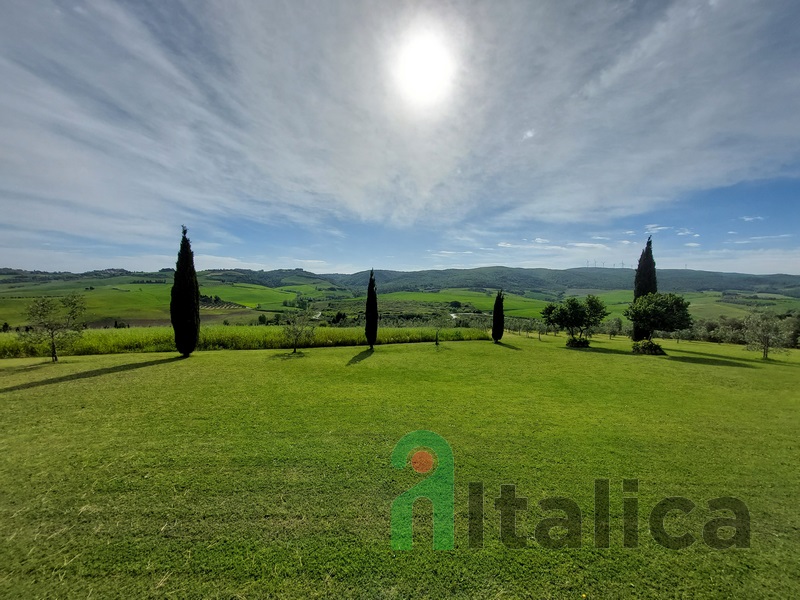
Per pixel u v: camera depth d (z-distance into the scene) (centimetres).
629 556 323
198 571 293
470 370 1288
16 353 1502
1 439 571
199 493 413
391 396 880
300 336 1889
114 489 420
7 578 282
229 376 1091
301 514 375
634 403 858
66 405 761
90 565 297
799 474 493
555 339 3038
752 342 2058
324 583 283
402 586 282
